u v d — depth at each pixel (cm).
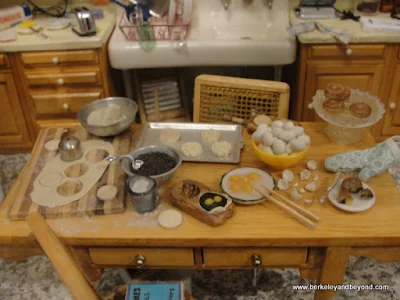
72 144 159
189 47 243
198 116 199
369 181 148
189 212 137
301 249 136
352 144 167
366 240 128
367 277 205
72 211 138
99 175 151
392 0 261
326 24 253
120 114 174
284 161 148
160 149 157
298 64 256
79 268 129
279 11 268
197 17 271
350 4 281
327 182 149
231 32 265
